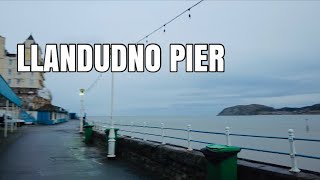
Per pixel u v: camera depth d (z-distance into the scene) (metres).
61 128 48.62
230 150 7.04
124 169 12.73
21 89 93.75
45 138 29.16
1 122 48.31
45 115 67.56
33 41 90.94
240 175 7.15
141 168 12.92
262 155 51.75
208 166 7.45
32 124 63.66
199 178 8.72
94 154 17.67
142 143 13.35
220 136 73.62
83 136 32.03
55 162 14.62
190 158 9.23
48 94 103.38
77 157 16.39
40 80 100.44
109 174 11.67
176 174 10.10
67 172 12.06
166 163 10.88
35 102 87.62
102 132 23.30
